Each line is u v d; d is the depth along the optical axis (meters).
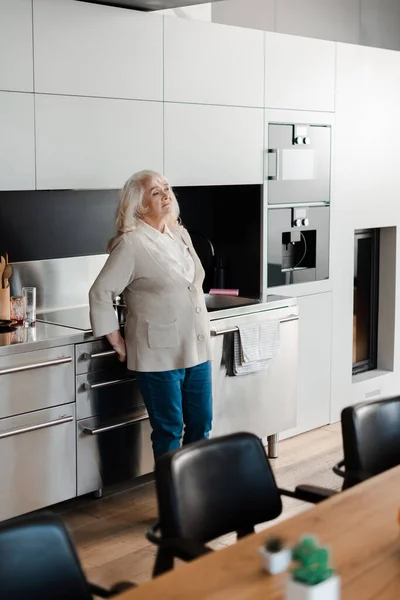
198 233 5.20
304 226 5.25
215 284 5.17
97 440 3.99
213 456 2.42
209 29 4.57
